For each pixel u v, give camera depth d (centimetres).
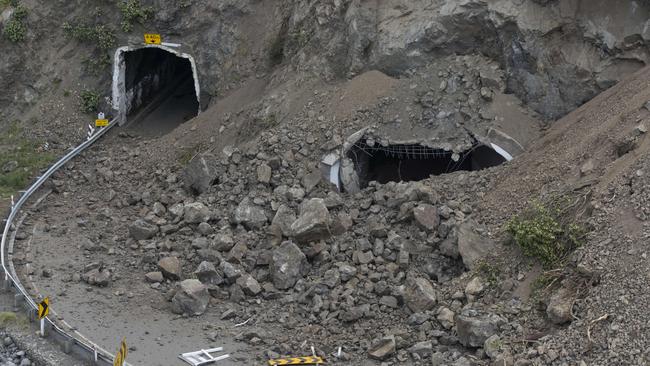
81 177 2383
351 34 2302
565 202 1709
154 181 2306
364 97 2211
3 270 1889
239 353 1616
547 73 2123
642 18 2038
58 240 2052
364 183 2242
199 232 2005
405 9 2288
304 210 1912
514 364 1461
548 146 1961
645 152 1653
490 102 2127
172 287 1845
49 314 1733
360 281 1791
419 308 1684
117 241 2044
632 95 1894
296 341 1653
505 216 1820
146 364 1571
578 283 1550
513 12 2142
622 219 1574
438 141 2116
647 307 1416
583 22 2097
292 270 1822
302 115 2244
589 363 1407
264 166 2114
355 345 1636
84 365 1591
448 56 2238
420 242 1845
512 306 1611
